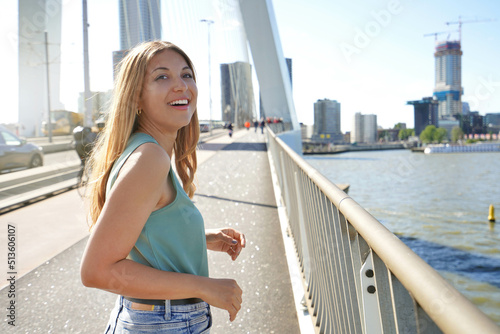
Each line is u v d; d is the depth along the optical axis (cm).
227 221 495
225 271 327
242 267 334
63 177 627
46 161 614
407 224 2978
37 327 230
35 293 276
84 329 229
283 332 229
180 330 96
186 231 97
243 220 498
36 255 348
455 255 2098
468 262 1945
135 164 85
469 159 8981
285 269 327
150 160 86
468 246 2269
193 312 99
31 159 626
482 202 4097
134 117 97
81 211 500
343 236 137
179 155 131
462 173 6762
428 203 4056
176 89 99
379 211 3591
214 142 2072
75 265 328
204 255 104
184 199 97
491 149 9994
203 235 104
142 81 98
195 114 129
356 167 7038
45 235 404
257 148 1694
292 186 389
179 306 96
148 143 90
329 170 6650
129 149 91
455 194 4650
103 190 99
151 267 91
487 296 1459
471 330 44
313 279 246
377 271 95
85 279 80
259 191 703
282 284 296
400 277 66
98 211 104
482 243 2322
